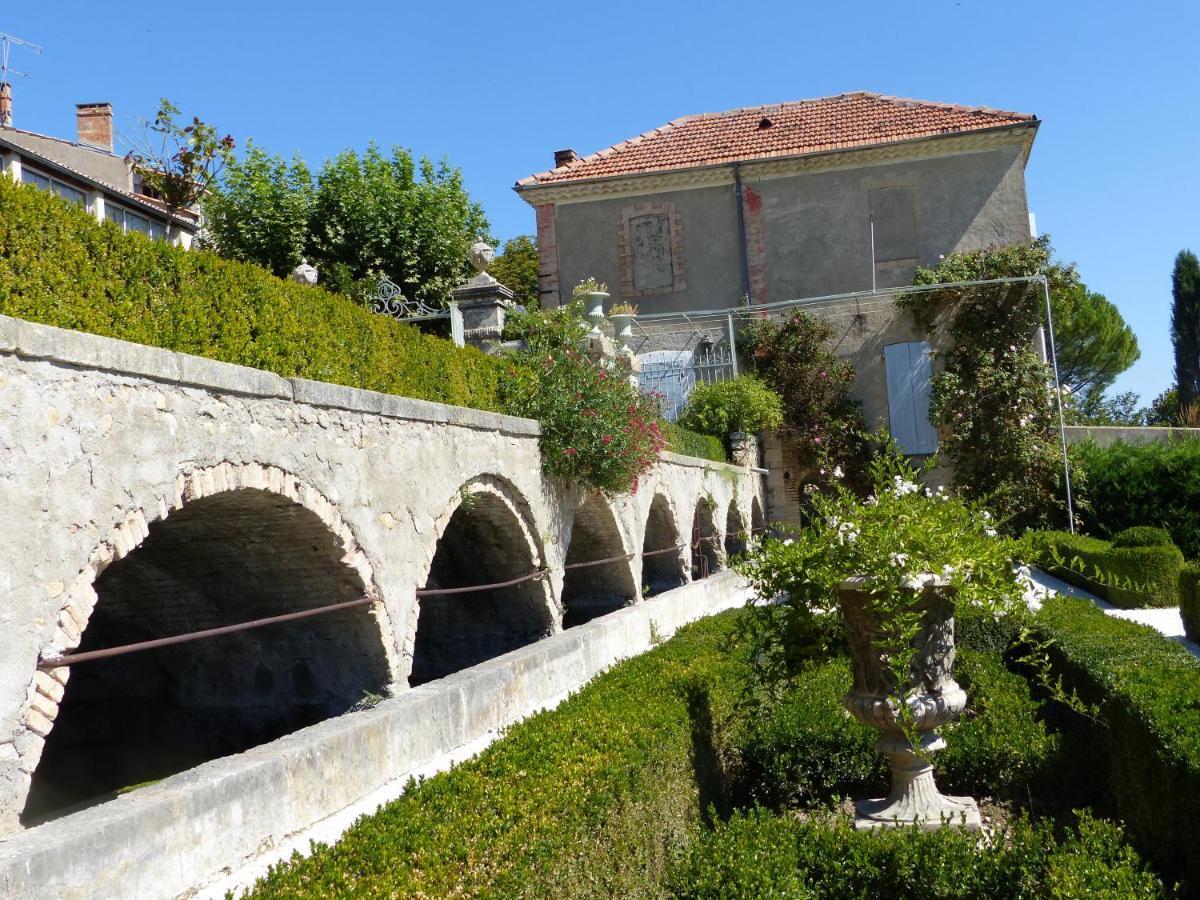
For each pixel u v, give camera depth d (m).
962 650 10.09
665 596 13.39
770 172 24.61
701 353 24.59
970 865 4.86
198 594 7.58
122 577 7.46
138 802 4.42
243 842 4.96
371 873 3.81
